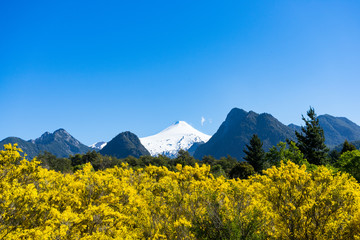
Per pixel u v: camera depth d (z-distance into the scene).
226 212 5.89
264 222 5.82
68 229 4.60
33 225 4.91
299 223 6.12
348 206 6.18
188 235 5.55
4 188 5.18
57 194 6.15
